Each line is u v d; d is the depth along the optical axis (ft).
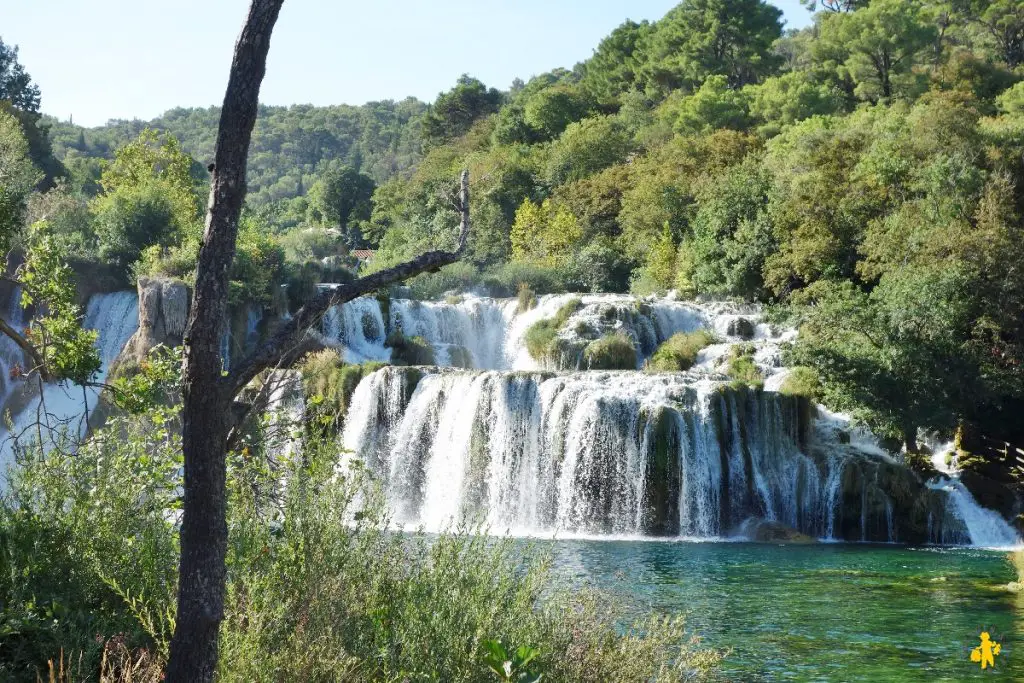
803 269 201.57
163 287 167.63
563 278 252.21
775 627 68.03
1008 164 196.24
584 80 478.18
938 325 140.77
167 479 41.29
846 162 223.30
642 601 76.79
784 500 135.44
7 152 225.15
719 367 165.17
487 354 198.08
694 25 433.89
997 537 129.39
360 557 33.53
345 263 329.11
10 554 33.19
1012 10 387.34
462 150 437.99
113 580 33.32
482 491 138.10
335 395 146.10
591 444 133.59
